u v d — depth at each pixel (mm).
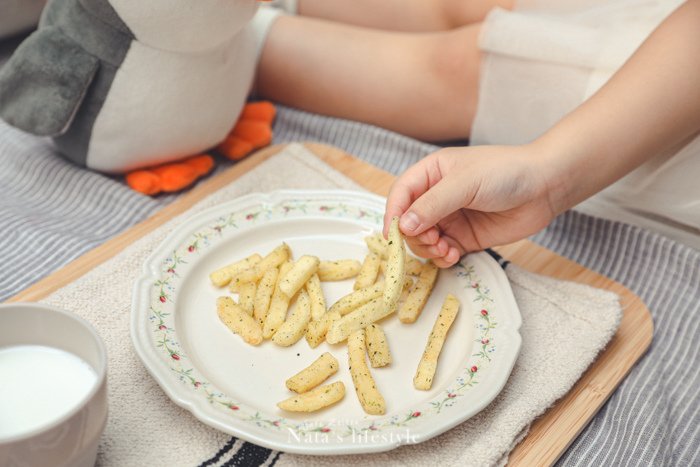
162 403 532
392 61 787
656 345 632
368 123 819
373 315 559
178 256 597
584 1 739
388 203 585
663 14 691
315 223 641
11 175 728
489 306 579
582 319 596
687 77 621
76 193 707
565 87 709
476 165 578
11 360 472
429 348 552
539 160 592
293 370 546
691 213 685
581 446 560
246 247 625
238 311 565
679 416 594
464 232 614
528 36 713
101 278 599
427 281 593
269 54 816
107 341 562
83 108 667
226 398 517
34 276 631
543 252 663
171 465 504
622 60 685
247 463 507
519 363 565
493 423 527
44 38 642
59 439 437
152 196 717
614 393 590
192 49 640
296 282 573
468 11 809
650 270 670
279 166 708
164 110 666
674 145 667
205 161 731
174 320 558
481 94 753
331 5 867
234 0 614
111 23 623
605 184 626
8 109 658
